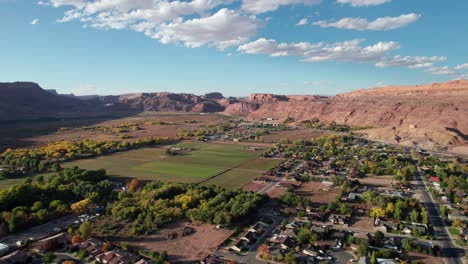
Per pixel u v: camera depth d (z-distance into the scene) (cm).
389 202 14838
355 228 12688
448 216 13612
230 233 12206
